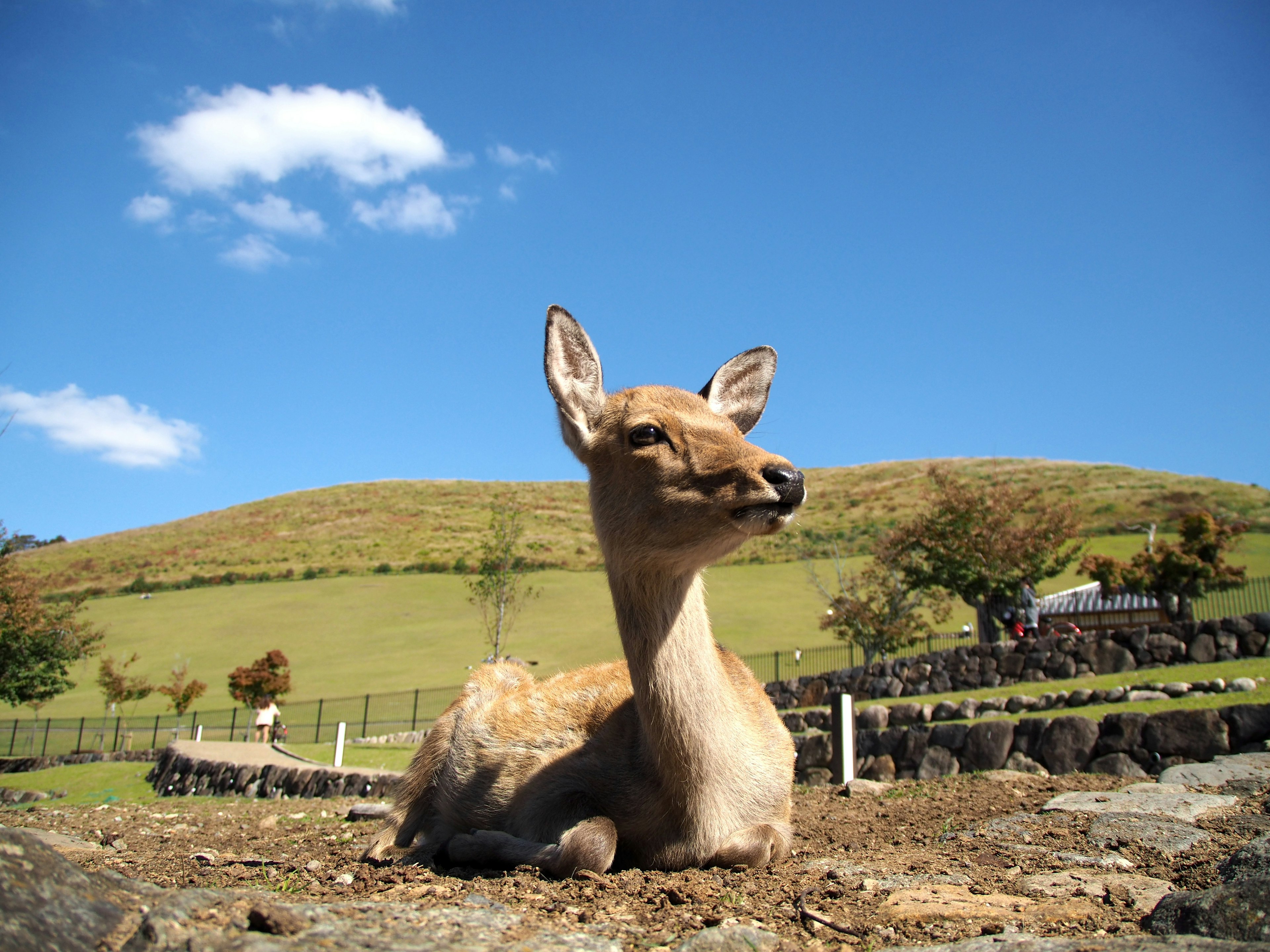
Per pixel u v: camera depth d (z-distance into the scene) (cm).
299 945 214
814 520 7588
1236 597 3022
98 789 1858
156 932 210
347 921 239
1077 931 286
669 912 309
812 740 1104
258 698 3481
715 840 392
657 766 386
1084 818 533
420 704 3538
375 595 6719
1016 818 559
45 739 3512
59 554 9906
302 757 1725
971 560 2498
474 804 487
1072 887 352
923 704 1263
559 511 9875
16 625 3256
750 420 481
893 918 306
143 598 7312
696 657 384
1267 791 574
